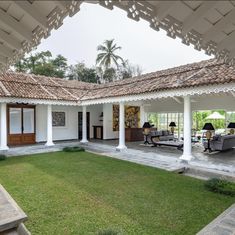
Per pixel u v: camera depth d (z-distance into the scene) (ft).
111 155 36.78
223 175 23.90
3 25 8.40
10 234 12.41
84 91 53.42
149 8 6.05
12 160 32.96
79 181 22.50
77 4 5.92
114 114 56.03
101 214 14.97
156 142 41.06
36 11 7.05
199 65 36.01
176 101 44.96
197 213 15.21
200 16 6.60
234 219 13.93
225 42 8.77
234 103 38.04
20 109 45.83
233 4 6.70
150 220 14.16
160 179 23.41
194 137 49.26
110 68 119.96
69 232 12.57
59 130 52.49
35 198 17.72
